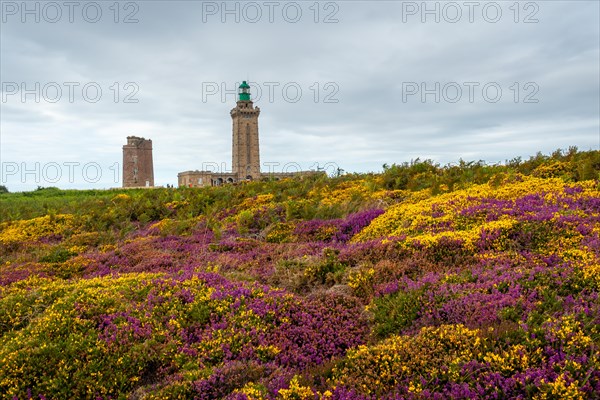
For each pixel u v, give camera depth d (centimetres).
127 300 952
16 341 805
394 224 1513
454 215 1378
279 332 829
